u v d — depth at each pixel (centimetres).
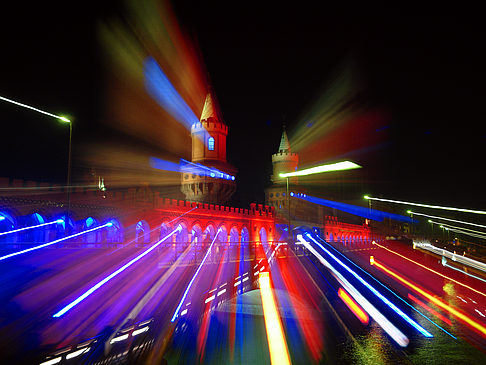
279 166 7256
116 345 1093
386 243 9650
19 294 1620
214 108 5925
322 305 2614
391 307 2573
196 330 2003
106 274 2020
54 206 2362
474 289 3319
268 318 2258
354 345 1739
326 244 6309
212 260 3055
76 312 1479
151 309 1959
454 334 1919
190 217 3900
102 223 2723
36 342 1067
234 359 1534
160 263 2395
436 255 6944
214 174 5712
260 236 5553
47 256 1888
